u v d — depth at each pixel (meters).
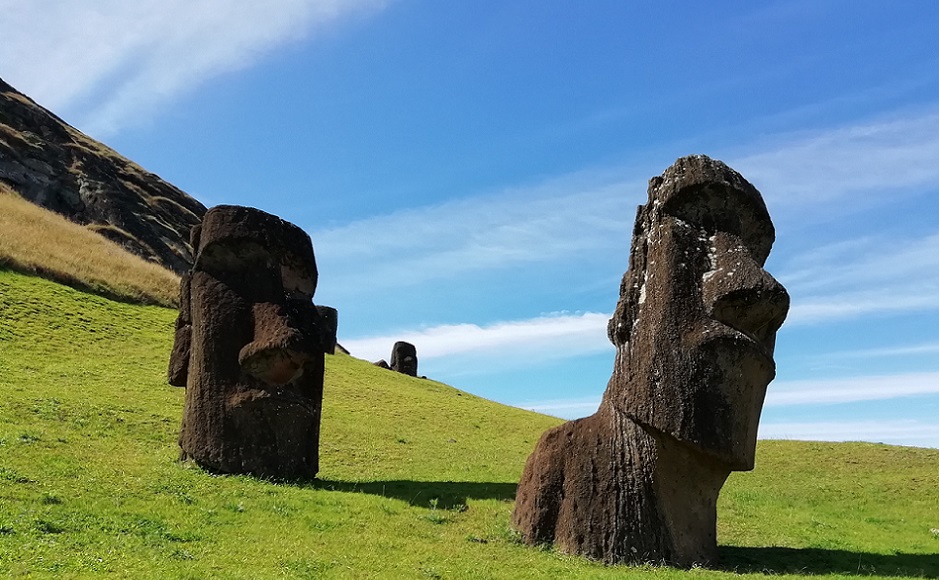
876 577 10.43
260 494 12.60
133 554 8.82
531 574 9.70
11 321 26.52
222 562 8.95
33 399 17.61
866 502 17.34
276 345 14.11
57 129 69.69
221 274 15.07
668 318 10.87
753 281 10.54
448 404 31.67
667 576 9.74
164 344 29.78
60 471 12.03
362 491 14.56
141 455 14.56
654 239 11.43
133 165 75.25
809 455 22.06
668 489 10.87
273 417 14.35
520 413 32.72
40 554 8.38
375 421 25.25
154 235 64.31
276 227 15.40
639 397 10.89
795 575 10.43
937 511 16.45
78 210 61.94
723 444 10.46
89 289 34.84
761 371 10.84
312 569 9.07
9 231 36.31
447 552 10.52
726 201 11.30
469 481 16.97
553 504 11.42
